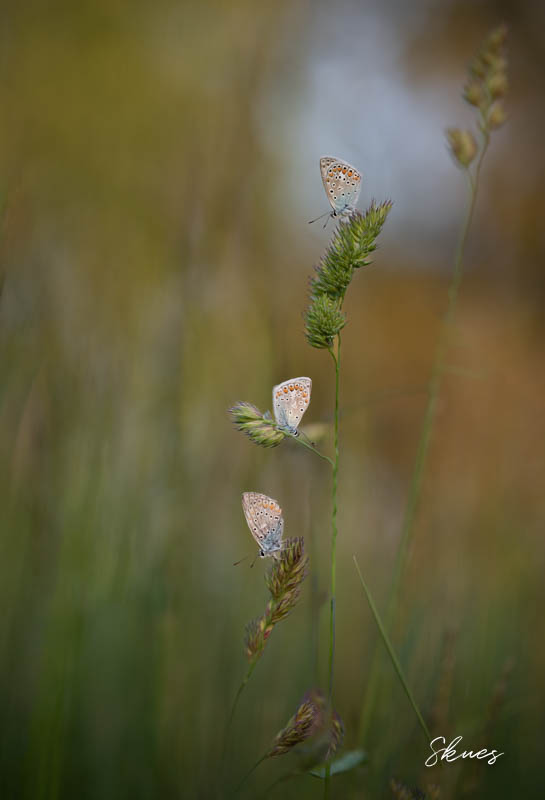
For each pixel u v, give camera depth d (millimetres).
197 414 741
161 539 684
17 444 666
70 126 1883
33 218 751
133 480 690
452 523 825
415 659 672
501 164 3004
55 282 725
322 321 568
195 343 757
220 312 820
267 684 675
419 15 2840
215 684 666
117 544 666
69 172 1733
